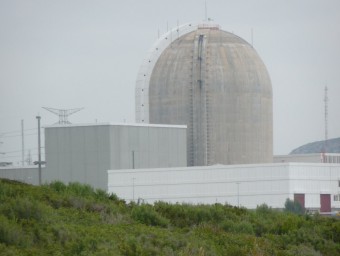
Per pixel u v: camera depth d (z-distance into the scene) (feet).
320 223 424.87
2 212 311.88
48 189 388.98
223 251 333.62
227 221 395.75
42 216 316.40
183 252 308.40
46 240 293.84
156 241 317.22
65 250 286.25
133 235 321.11
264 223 414.00
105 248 287.28
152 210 378.32
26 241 286.05
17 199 320.09
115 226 338.95
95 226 331.77
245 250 335.88
